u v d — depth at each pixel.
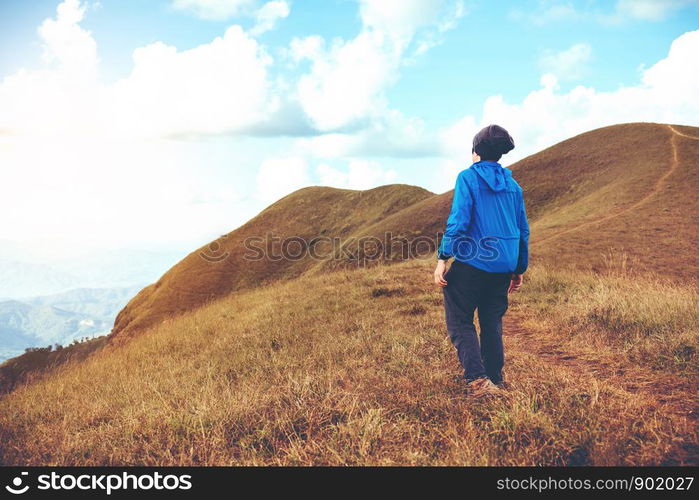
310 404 3.11
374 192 95.19
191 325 9.88
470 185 3.13
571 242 22.16
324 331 6.36
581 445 2.29
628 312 5.34
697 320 4.62
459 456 2.20
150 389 4.57
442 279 3.28
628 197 34.31
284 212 94.44
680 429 2.39
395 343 4.88
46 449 3.12
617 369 3.65
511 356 4.20
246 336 7.02
